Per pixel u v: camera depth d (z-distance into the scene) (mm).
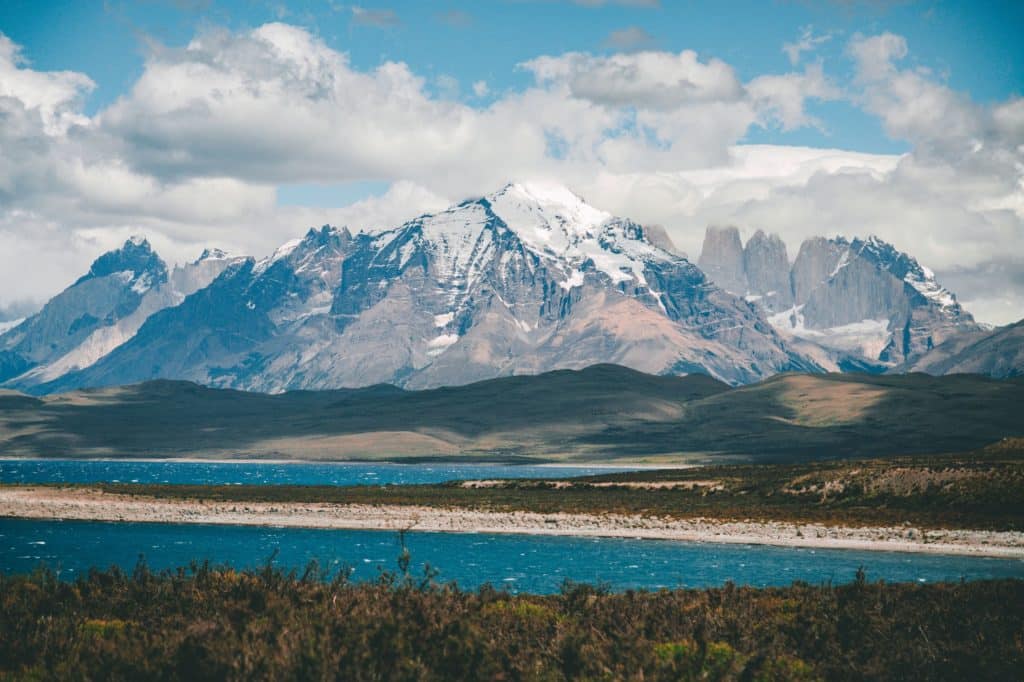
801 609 53969
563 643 41031
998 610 54219
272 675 36219
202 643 38562
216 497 189000
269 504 178000
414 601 47438
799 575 98688
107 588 51719
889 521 142875
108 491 195125
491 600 53406
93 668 37375
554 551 120625
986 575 97875
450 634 41469
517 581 93125
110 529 146125
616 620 48312
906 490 162500
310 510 170625
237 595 49094
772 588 62406
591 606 52250
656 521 151500
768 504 168875
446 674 38344
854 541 129000
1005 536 128750
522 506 174625
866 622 50062
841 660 44094
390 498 189250
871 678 42125
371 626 41812
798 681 41188
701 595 58469
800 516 151750
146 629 43125
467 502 182250
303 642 38469
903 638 47219
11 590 49062
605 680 39156
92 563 102250
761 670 41188
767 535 136000
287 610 45312
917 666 43062
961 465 167750
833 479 174500
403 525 152750
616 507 170500
